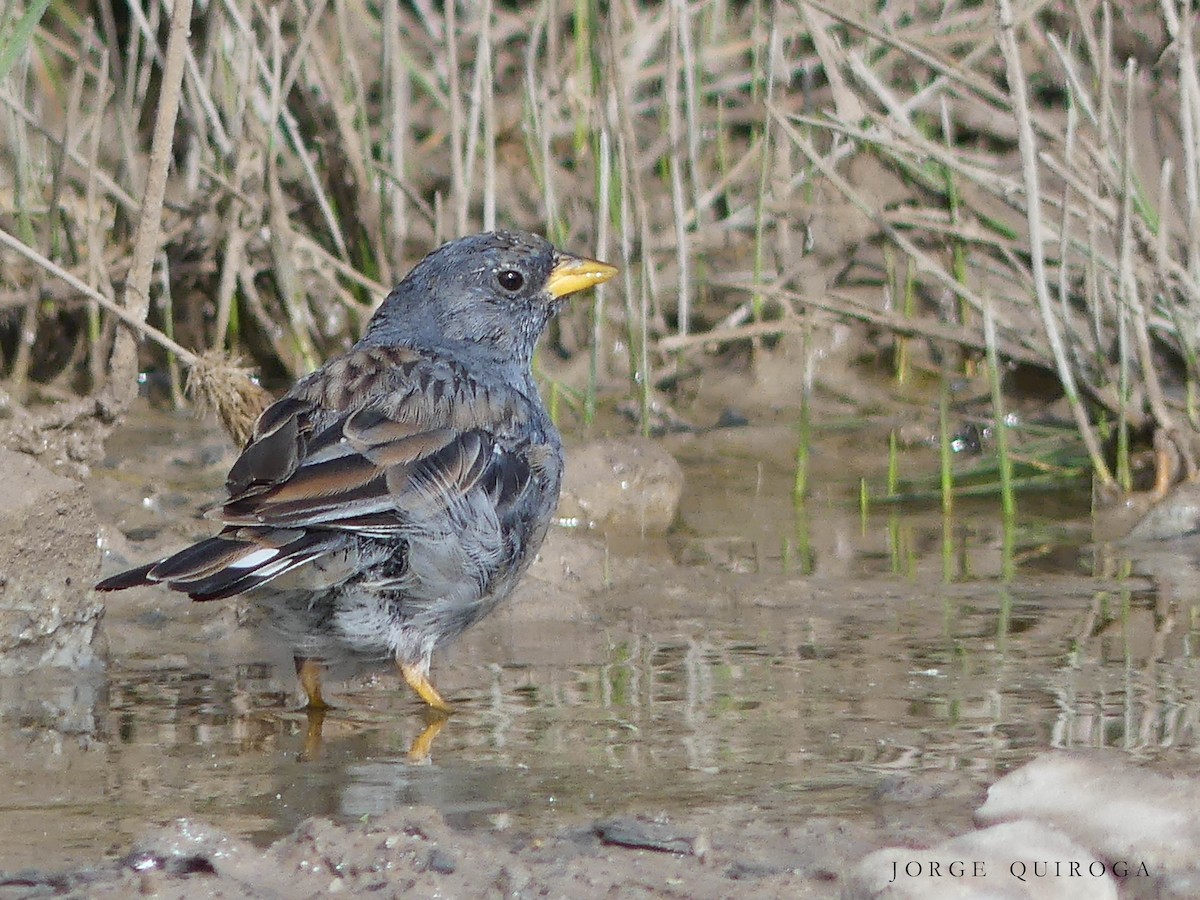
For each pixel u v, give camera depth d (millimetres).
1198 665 9086
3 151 15172
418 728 8117
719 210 16391
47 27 16844
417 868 6090
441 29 17203
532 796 7016
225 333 14961
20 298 14250
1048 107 16031
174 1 12031
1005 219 15297
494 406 9094
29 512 9062
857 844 6363
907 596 10734
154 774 7391
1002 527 12562
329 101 14898
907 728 7949
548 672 9109
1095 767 6977
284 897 5883
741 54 16984
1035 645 9547
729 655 9422
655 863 6195
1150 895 5945
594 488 12500
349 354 9297
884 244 15398
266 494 8078
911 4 16719
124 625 10109
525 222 16109
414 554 8430
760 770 7332
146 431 13992
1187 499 12281
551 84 16234
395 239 14961
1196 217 13133
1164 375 14266
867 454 14305
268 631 8586
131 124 14078
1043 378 14945
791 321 14492
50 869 6156
